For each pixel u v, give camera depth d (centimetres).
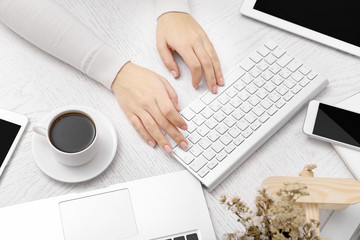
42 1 90
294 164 84
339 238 78
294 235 60
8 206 77
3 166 80
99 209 78
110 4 95
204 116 85
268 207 65
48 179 80
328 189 72
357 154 83
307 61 92
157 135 83
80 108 84
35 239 76
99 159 81
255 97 87
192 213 79
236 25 96
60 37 88
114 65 88
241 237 62
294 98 87
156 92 85
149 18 95
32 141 81
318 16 93
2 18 89
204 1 98
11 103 85
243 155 82
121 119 87
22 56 89
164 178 81
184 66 92
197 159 82
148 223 78
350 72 92
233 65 92
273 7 95
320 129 84
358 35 92
